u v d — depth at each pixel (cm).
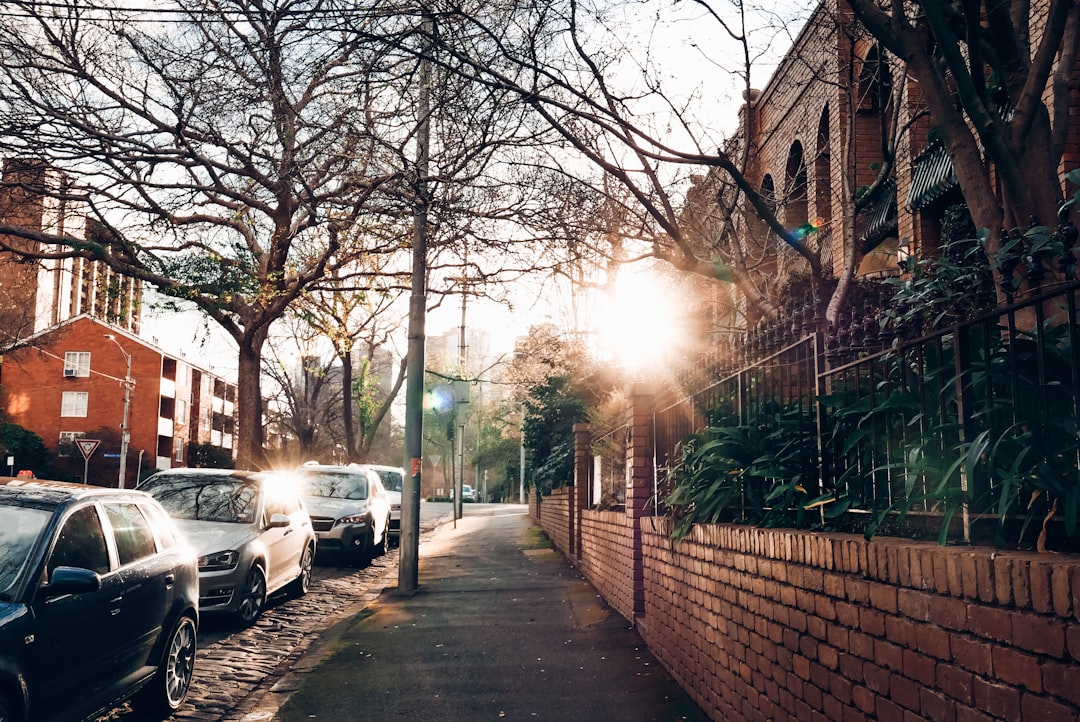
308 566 1373
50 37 1187
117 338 6862
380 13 655
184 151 1282
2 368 6688
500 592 1291
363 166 1113
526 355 1764
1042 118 479
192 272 1588
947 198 1112
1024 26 552
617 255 984
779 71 1603
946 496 332
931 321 385
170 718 671
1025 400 348
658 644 795
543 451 2497
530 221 932
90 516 605
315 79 755
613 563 1104
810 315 508
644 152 655
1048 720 243
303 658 875
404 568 1335
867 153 1327
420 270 1438
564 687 718
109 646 579
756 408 598
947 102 500
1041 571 248
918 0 471
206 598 1026
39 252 1602
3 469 6119
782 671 473
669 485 796
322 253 1681
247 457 1798
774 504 555
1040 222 469
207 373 8288
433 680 757
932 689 312
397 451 9150
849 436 459
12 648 473
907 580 332
